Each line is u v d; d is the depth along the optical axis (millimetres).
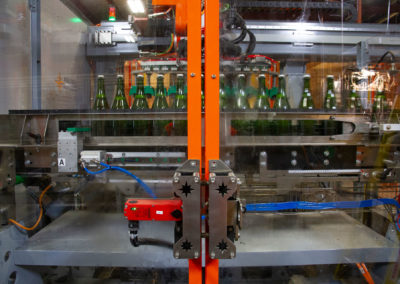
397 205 1062
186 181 584
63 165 980
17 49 1304
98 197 1213
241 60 1097
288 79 1264
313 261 898
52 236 1014
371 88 1218
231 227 613
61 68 1368
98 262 893
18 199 1072
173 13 1033
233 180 579
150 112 1018
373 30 1237
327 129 1079
